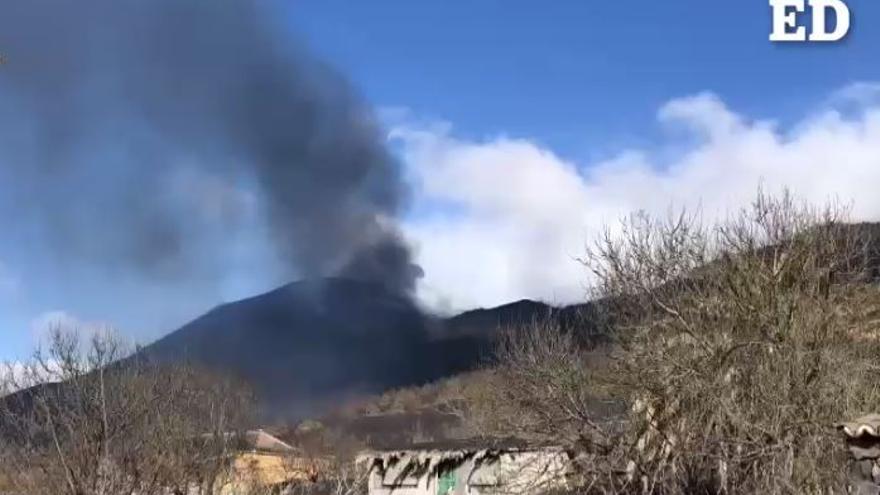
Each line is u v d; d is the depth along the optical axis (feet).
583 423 81.76
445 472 108.06
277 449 172.45
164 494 116.37
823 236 82.33
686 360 77.30
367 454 119.65
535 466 92.94
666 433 77.77
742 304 79.00
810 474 64.59
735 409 73.15
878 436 46.62
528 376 85.25
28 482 112.27
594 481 79.71
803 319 76.89
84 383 115.65
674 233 88.53
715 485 74.38
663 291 85.05
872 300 82.02
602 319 87.56
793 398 71.15
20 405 115.85
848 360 73.97
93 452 111.75
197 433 128.26
